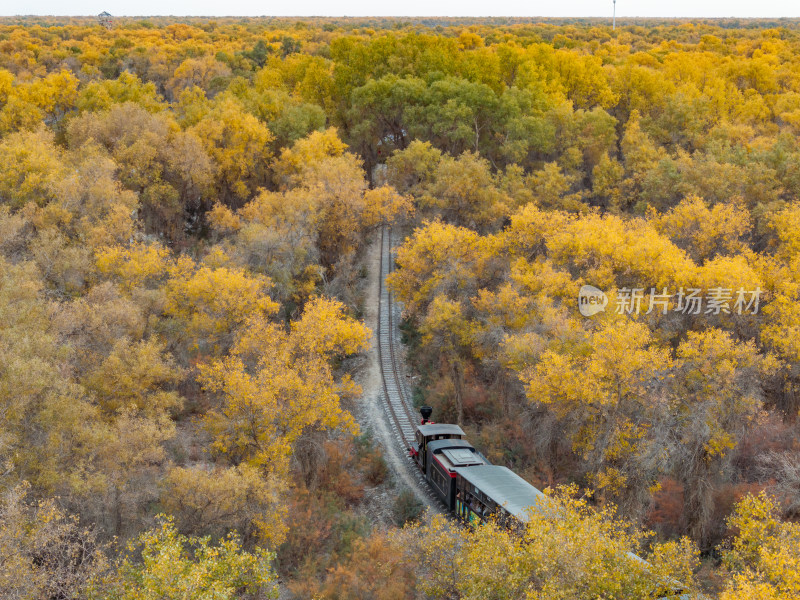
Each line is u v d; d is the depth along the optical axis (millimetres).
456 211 72312
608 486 39594
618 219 59812
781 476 40469
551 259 54812
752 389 41344
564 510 26797
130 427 35375
